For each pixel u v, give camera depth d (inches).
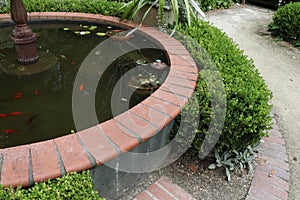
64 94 78.5
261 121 63.1
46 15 129.6
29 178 42.1
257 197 62.1
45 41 113.4
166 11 113.3
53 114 70.4
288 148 78.8
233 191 63.7
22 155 46.1
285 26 160.4
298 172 70.2
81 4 136.6
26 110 71.5
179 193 62.0
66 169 44.2
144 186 63.2
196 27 109.1
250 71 78.7
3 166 43.8
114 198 58.7
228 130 63.9
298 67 132.4
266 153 75.2
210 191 63.4
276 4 232.2
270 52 147.7
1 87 80.4
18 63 93.2
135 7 121.5
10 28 125.9
